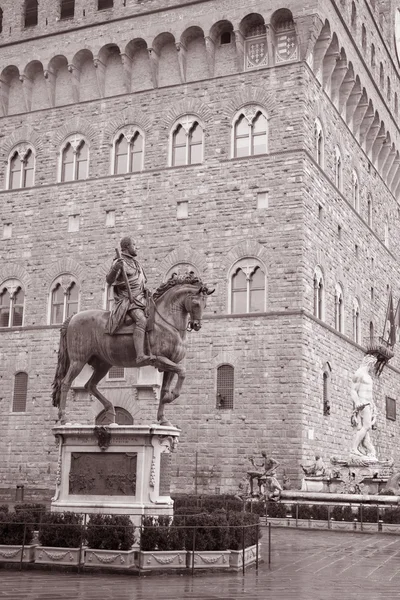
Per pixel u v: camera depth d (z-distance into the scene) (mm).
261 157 46750
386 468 43000
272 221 45750
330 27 48500
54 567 17609
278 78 47438
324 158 50031
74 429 20562
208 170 48094
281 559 21234
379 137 62156
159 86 50656
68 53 52594
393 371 64250
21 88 54938
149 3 50875
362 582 17156
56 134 53125
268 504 33875
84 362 21469
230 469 43500
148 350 20266
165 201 48875
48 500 46281
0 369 50969
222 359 45062
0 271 52844
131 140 50906
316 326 45969
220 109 48688
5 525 18250
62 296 50594
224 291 46125
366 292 57781
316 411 44875
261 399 43719
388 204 66750
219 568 17984
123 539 17734
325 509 32969
